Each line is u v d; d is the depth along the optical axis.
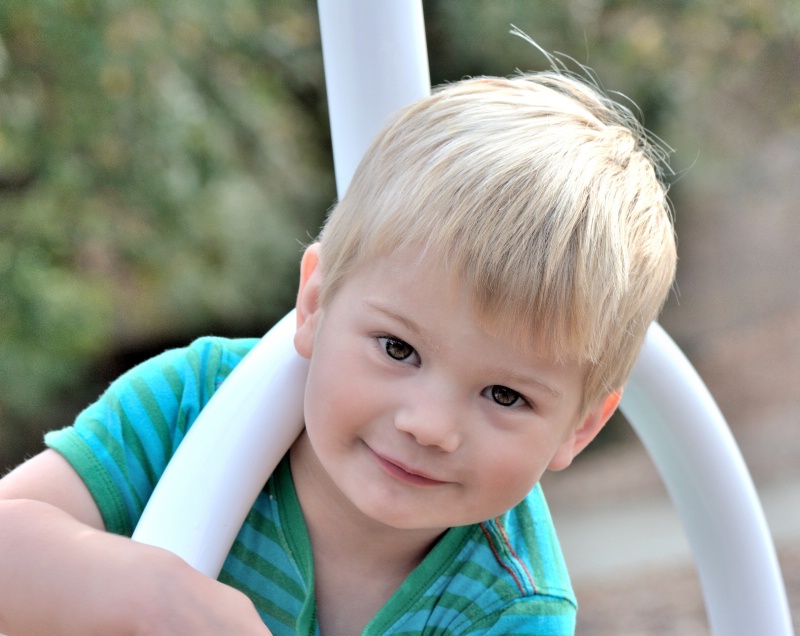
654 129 5.95
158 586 0.74
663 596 4.23
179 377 1.02
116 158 4.61
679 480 0.96
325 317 0.87
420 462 0.83
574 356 0.85
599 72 5.62
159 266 4.95
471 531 1.00
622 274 0.88
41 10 4.30
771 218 7.12
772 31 5.77
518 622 0.96
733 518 0.95
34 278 4.47
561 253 0.84
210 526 0.78
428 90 0.91
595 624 4.02
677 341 7.02
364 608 0.99
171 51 4.70
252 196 5.28
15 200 4.59
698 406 0.94
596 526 5.42
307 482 0.97
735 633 0.96
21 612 0.77
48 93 4.44
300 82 5.61
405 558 1.00
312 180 5.69
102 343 4.83
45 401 4.89
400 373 0.83
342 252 0.87
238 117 5.11
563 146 0.91
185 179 4.80
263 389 0.84
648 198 0.95
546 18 5.46
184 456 0.81
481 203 0.84
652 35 5.68
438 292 0.82
